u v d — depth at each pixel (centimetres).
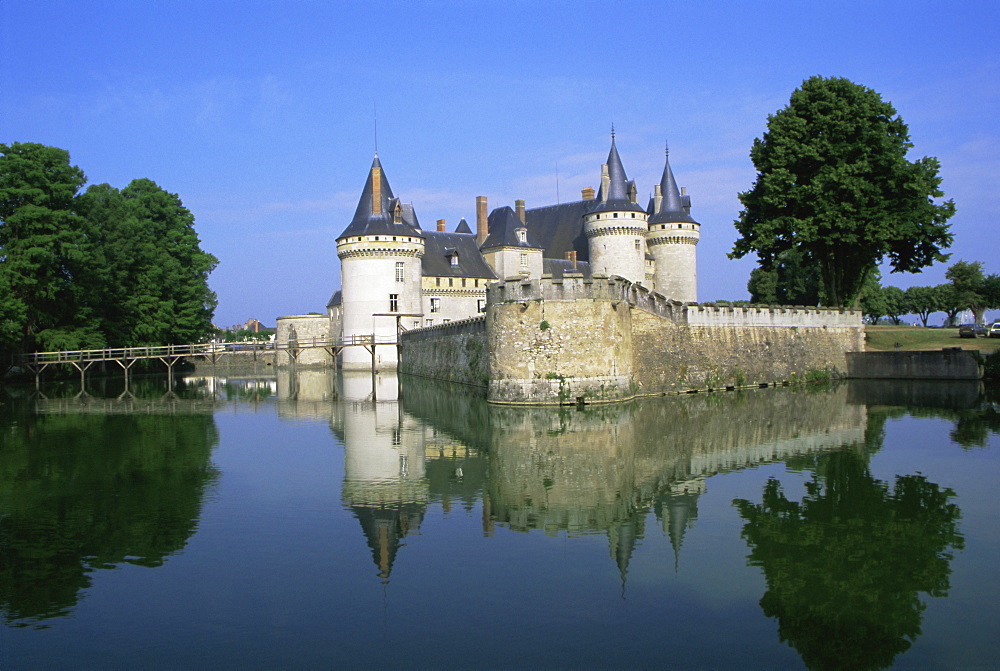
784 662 819
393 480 1705
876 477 1633
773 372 3788
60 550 1229
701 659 827
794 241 3912
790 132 3962
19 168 4791
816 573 1068
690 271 7694
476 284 7656
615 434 2206
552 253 8475
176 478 1772
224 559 1170
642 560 1129
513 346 2909
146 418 3066
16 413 3309
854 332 4297
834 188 3791
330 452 2111
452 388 4106
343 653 854
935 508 1379
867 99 3906
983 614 927
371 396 4025
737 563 1111
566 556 1154
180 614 969
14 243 4728
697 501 1452
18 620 959
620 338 2961
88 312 5256
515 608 966
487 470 1778
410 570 1107
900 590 1004
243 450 2172
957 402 2966
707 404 2916
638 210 7062
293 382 5412
